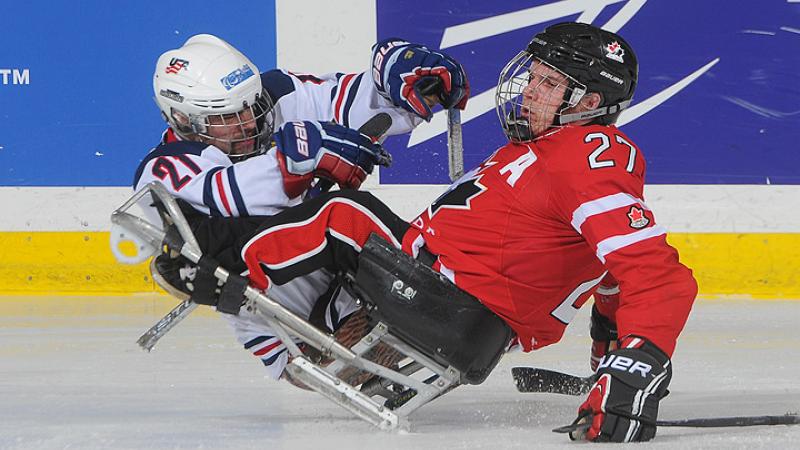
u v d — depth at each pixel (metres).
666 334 9.30
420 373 14.94
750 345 17.61
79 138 23.20
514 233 9.99
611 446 9.22
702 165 23.14
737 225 23.16
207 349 17.09
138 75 23.11
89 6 23.03
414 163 23.05
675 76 23.05
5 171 23.27
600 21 23.02
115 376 14.69
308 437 10.04
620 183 9.55
